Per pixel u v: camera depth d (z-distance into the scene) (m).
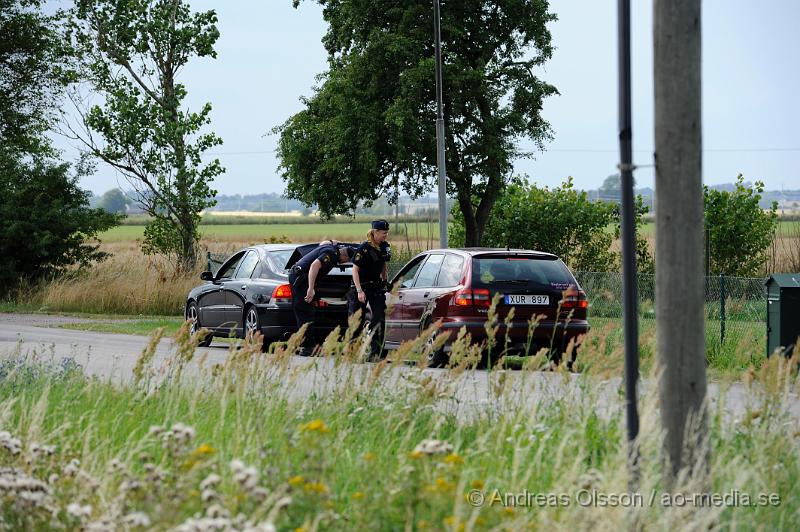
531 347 54.19
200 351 63.75
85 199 131.00
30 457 21.55
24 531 18.23
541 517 18.33
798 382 27.95
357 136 137.75
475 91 136.62
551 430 25.88
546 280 54.62
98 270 118.81
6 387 35.16
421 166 139.12
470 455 23.72
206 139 127.50
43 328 86.94
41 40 162.75
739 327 61.62
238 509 17.55
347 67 140.00
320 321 63.41
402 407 28.16
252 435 24.84
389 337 58.94
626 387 21.23
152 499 17.30
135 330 83.81
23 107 165.38
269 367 31.98
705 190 119.38
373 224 55.22
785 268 118.38
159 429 20.89
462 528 16.69
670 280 20.30
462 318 53.44
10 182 126.50
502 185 141.38
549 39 143.62
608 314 73.88
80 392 32.97
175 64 129.12
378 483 20.08
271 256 66.94
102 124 125.88
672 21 20.05
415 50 135.88
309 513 16.98
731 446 24.16
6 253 125.31
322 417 28.34
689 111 20.05
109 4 129.50
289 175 149.75
